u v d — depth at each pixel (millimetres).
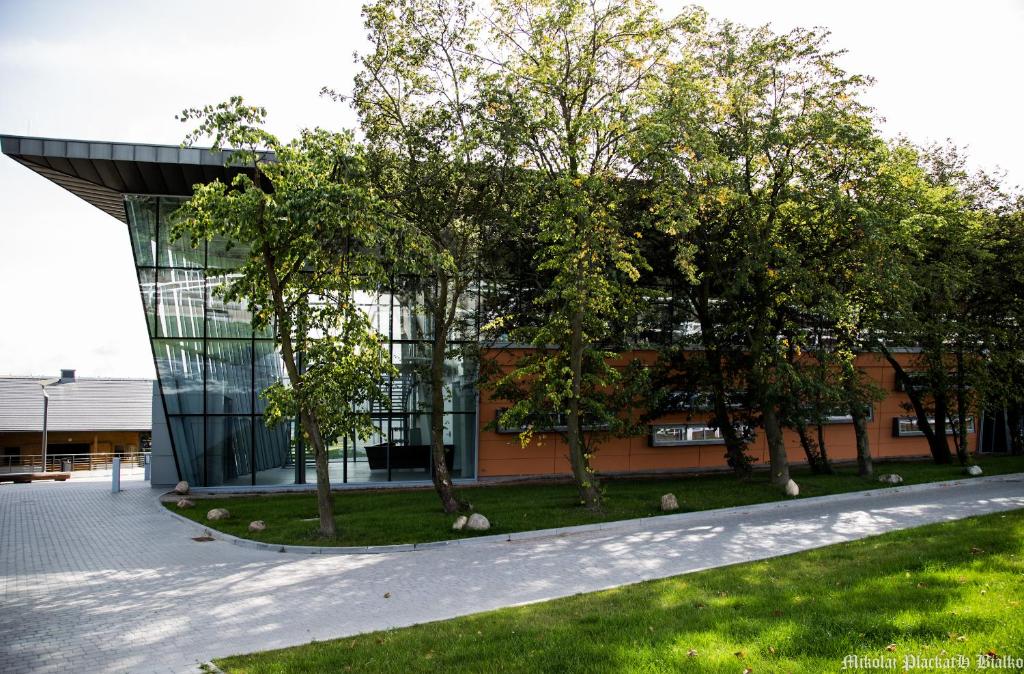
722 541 14258
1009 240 26328
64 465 45031
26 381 55156
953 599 8109
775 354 20859
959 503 18391
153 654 8047
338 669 7000
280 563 13359
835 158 19594
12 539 16297
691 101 17172
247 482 24438
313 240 15031
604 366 18328
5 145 20281
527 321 22672
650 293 19094
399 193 16953
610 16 17016
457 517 17203
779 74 19766
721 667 6469
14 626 9305
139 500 23234
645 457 28422
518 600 10055
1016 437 34094
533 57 17219
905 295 21281
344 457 24938
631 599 9266
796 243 20641
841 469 27594
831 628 7375
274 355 24750
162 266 23562
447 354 20000
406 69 16875
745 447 24031
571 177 17078
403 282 23828
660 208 17297
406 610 9703
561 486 24562
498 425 23672
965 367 26344
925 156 27984
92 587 11539
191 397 24000
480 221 18047
